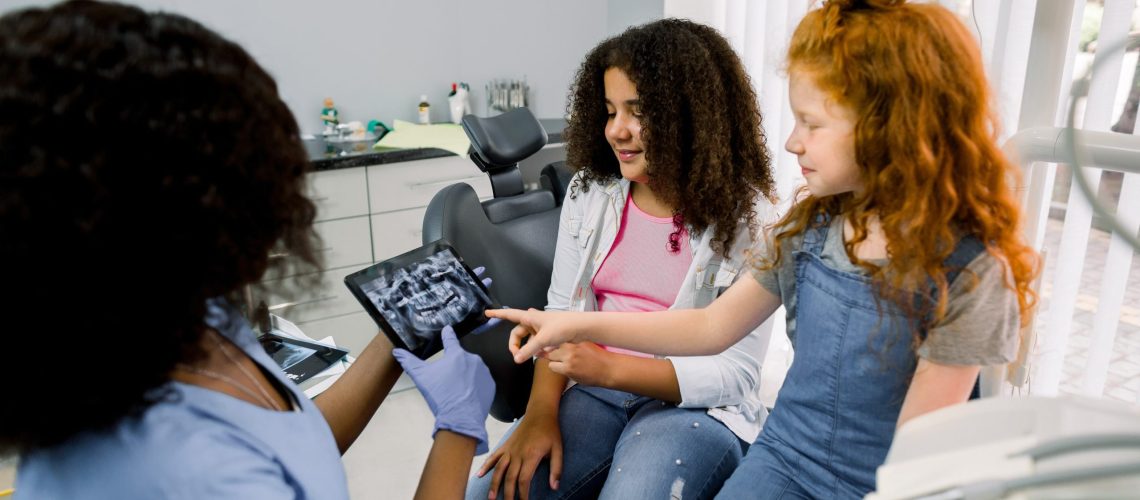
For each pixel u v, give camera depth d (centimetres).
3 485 97
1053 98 122
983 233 78
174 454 55
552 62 309
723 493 99
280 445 63
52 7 51
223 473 56
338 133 273
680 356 115
